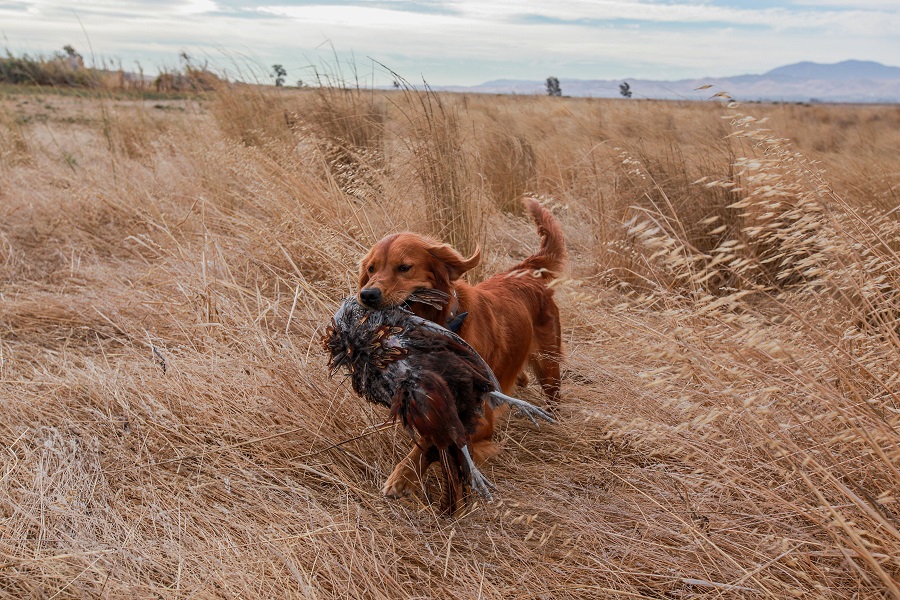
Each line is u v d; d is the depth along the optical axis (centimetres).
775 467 279
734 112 339
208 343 447
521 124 1109
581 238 680
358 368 303
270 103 953
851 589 256
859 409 261
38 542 284
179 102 1418
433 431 284
